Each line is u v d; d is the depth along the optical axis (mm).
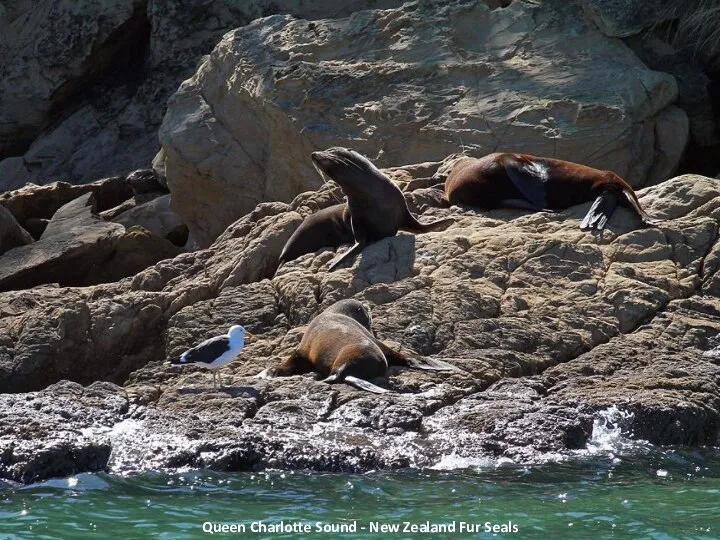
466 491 19188
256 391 23531
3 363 27172
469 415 22344
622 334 27156
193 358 23109
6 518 17672
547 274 29047
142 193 52938
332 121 42219
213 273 31656
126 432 21453
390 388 23781
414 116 41375
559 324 27203
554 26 44812
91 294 31203
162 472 20188
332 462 20516
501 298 28062
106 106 66438
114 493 19000
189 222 46781
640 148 40312
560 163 33500
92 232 42188
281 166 43531
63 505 18359
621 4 44219
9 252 40812
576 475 20234
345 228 32219
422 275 29047
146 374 26172
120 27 66375
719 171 44094
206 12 64188
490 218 32875
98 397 23391
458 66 43156
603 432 22500
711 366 25219
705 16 43469
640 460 21266
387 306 27562
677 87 41594
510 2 51250
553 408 22641
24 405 22422
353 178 30781
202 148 45188
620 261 29656
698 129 43625
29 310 29547
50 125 68188
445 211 33906
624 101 40625
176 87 64062
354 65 43906
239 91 45250
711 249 29859
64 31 66750
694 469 20766
